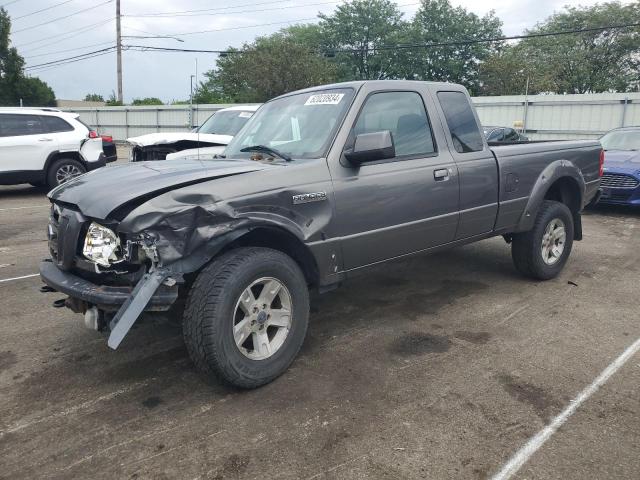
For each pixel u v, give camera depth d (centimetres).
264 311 331
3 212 992
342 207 363
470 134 468
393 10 5634
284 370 344
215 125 1016
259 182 326
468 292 518
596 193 605
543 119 2462
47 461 265
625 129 1109
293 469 256
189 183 312
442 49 5253
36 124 1138
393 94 413
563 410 304
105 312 311
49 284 337
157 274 291
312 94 425
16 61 4906
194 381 344
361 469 255
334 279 373
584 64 4575
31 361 376
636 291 518
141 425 295
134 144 982
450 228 445
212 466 259
